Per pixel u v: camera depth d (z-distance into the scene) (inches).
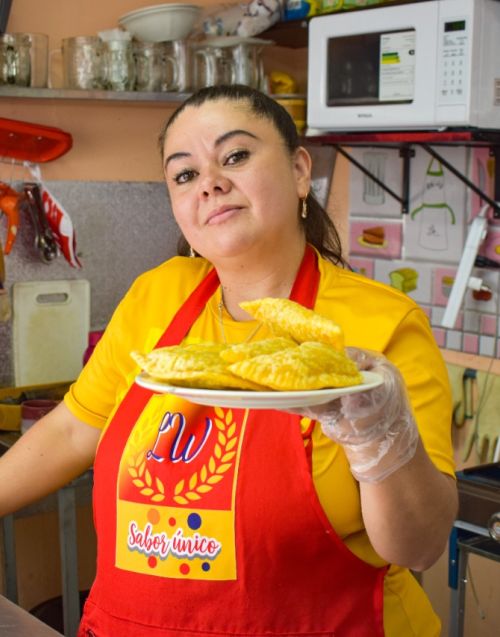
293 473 50.5
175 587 52.5
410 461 43.4
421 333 52.9
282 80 117.0
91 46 103.1
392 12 94.0
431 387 51.0
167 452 53.2
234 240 51.9
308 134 108.5
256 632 51.8
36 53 102.2
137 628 53.8
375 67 96.4
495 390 103.6
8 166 105.9
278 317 40.5
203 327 57.9
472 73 89.0
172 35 106.3
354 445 41.4
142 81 105.9
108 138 112.5
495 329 103.8
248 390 36.2
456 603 82.0
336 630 51.8
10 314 107.8
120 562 54.5
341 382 35.9
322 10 109.1
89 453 62.1
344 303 53.7
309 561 51.3
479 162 103.3
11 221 103.7
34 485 61.7
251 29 110.9
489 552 77.8
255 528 50.9
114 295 115.0
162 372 36.7
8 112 106.0
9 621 54.7
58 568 113.0
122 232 114.3
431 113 92.4
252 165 51.7
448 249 107.7
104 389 60.9
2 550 105.7
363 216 117.2
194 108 53.1
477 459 105.8
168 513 52.8
